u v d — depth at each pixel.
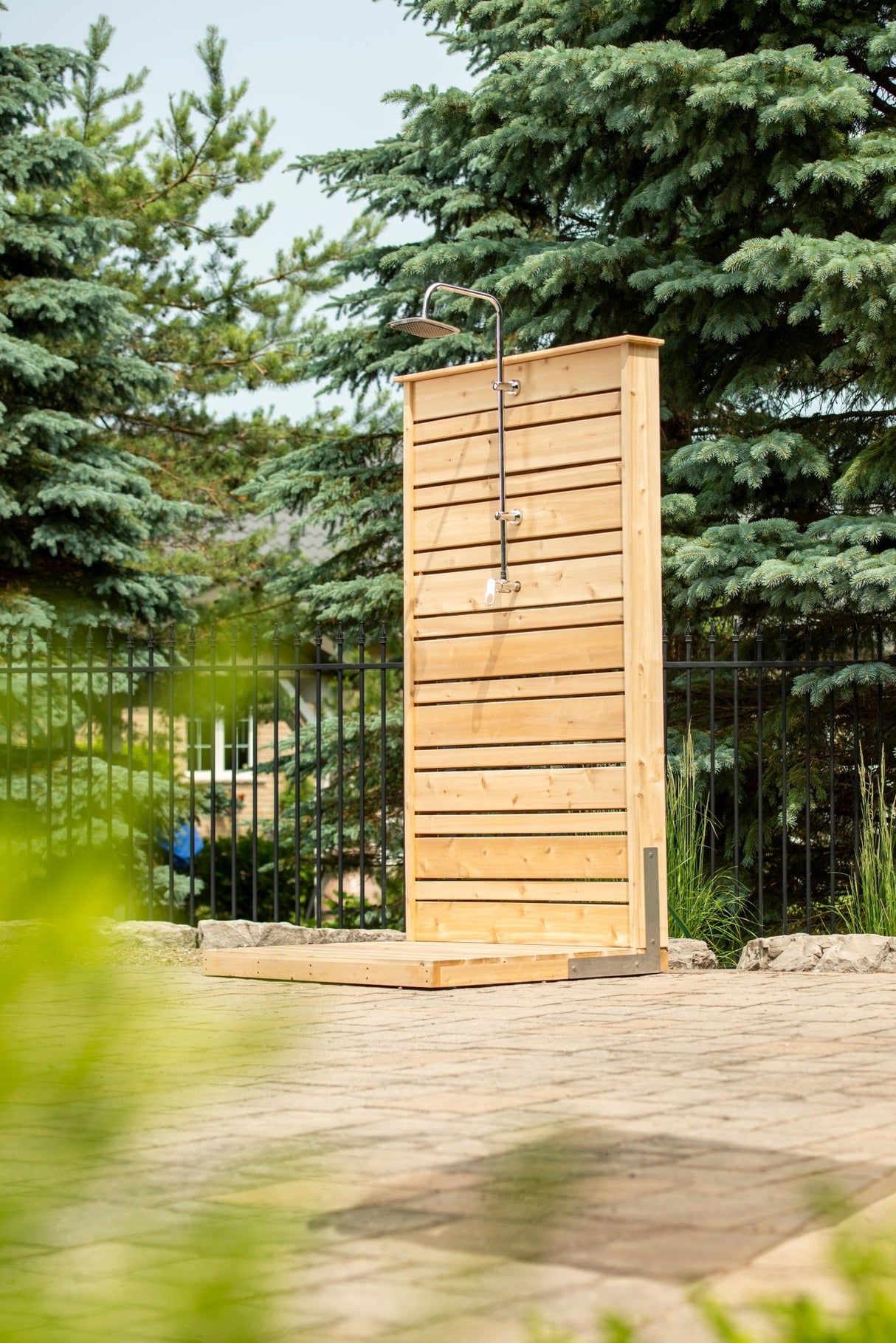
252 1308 0.72
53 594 14.55
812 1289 2.10
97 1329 0.97
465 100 12.53
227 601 18.61
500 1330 2.00
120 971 0.74
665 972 7.25
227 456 20.03
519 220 13.43
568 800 7.45
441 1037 5.12
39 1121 0.69
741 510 11.08
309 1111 3.76
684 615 11.08
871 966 7.09
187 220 20.34
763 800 11.16
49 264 14.88
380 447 14.79
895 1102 3.84
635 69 10.15
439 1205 2.77
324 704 17.77
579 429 7.47
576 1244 2.46
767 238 10.34
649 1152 3.23
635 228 12.20
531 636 7.62
